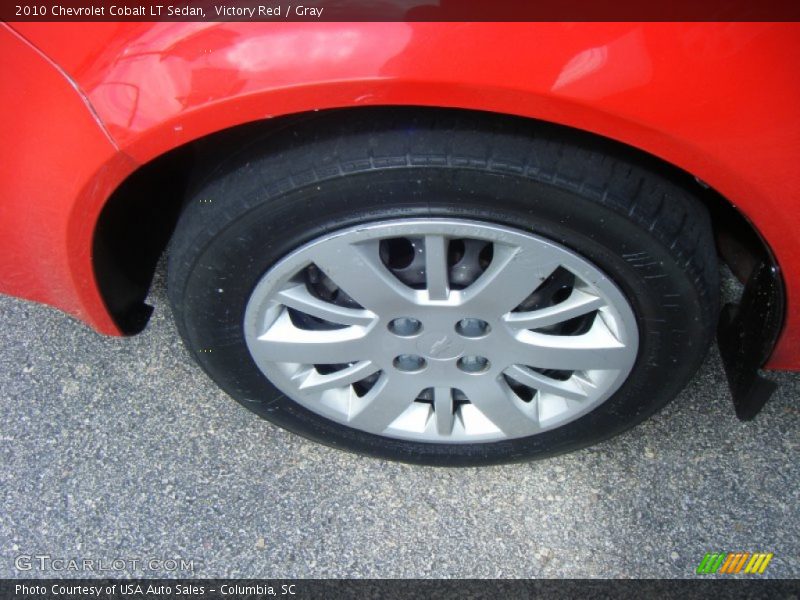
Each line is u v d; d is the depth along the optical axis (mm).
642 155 1369
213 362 1760
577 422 1812
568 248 1435
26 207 1566
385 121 1347
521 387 1921
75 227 1544
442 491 1994
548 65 1198
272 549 1918
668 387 1680
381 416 1846
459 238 1498
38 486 2021
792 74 1203
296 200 1404
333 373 1795
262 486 2014
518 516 1945
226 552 1917
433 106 1281
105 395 2178
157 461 2061
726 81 1205
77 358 2244
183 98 1295
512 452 1912
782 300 1518
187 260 1545
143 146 1370
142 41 1290
